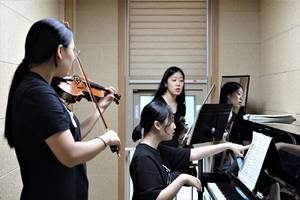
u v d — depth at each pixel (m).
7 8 1.87
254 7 3.20
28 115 1.15
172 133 1.74
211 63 3.23
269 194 1.49
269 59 2.93
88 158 1.23
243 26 3.20
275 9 2.77
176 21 3.28
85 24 3.19
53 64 1.26
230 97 2.87
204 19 3.27
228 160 2.16
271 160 1.52
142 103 3.35
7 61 1.88
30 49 1.24
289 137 1.35
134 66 3.30
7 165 1.89
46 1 2.64
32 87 1.18
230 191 1.91
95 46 3.19
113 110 3.19
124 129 3.22
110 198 3.18
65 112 1.29
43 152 1.22
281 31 2.64
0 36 1.78
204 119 2.26
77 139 1.38
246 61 3.20
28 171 1.24
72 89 1.67
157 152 1.72
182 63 3.29
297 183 1.26
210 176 2.18
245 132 1.93
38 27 1.24
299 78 2.31
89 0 3.18
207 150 1.91
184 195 3.32
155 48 3.29
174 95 2.77
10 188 1.93
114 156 3.17
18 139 1.22
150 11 3.28
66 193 1.26
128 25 3.27
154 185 1.51
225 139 2.54
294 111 2.39
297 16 2.34
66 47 1.27
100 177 3.18
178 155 1.89
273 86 2.83
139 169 1.56
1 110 1.81
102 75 3.20
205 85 3.29
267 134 1.62
